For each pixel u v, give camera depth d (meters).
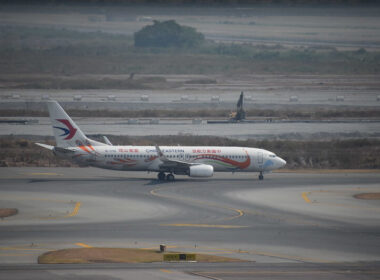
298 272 173.62
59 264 176.00
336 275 171.62
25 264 176.12
